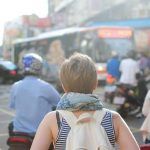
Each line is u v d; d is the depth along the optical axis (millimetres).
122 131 3010
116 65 18234
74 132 2912
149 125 6027
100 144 2877
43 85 5609
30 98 5570
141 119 14320
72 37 29781
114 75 18281
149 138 6055
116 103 14719
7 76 33000
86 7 48281
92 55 27719
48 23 55781
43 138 2975
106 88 18547
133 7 43812
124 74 15836
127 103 14617
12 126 5789
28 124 5543
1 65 33188
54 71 31500
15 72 33000
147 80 15562
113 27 28016
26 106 5562
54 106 5617
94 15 46656
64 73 3033
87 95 2977
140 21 43375
